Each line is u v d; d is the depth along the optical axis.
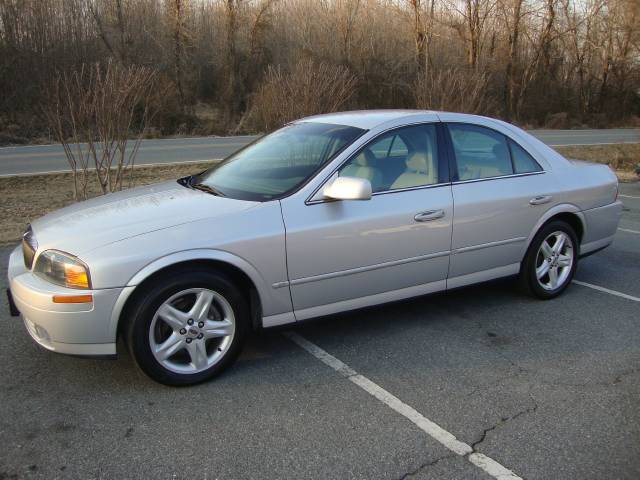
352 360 3.82
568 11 37.34
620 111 39.72
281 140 4.46
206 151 17.05
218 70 31.81
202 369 3.46
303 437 2.96
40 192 10.25
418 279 4.13
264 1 30.81
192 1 32.03
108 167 8.33
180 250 3.26
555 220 4.86
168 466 2.72
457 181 4.25
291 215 3.59
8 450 2.83
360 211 3.79
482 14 30.89
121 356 3.82
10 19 23.00
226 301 3.46
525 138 4.80
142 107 22.16
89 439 2.92
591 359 3.87
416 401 3.32
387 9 31.61
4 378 3.53
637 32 37.44
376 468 2.72
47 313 3.14
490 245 4.43
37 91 22.08
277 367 3.71
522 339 4.17
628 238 7.32
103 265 3.12
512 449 2.88
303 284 3.67
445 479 2.66
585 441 2.95
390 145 4.05
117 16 28.56
